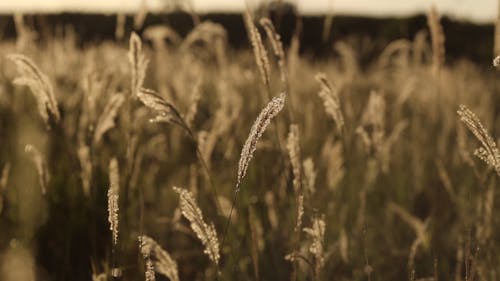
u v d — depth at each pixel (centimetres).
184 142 190
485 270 143
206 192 170
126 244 150
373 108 158
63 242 158
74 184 160
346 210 171
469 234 126
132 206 160
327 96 137
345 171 179
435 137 207
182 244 172
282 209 162
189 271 163
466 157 147
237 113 162
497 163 116
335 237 167
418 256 166
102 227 157
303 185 138
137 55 136
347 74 205
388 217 181
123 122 165
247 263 159
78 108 172
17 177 174
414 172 196
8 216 167
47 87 137
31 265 155
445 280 161
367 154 167
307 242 146
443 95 210
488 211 141
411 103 245
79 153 146
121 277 140
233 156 178
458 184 182
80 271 155
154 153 187
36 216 169
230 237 160
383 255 171
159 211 177
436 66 159
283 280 153
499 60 117
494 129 200
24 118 196
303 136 187
